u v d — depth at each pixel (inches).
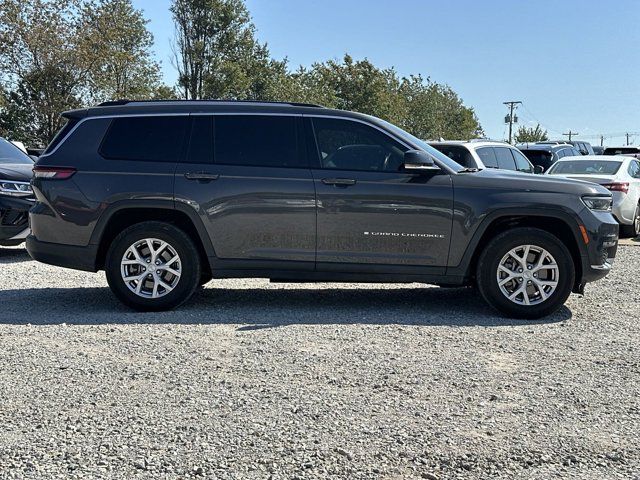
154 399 173.3
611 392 180.9
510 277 265.3
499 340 232.2
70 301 294.7
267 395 176.4
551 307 265.3
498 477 134.1
